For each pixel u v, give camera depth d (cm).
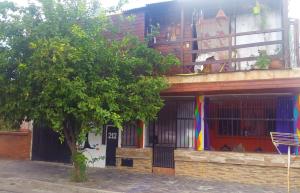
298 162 1105
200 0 1304
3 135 1775
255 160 1166
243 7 1322
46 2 1063
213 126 1345
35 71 982
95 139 1500
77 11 1089
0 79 1038
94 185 1106
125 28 1416
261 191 1040
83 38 1030
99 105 1016
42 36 1035
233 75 1163
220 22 1337
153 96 1172
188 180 1209
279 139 1034
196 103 1329
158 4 1353
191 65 1296
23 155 1711
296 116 1168
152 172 1362
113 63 1100
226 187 1097
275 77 1102
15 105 1053
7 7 1065
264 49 1262
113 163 1449
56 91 988
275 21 1289
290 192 1031
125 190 1037
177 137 1371
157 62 1244
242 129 1299
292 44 1209
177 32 1397
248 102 1273
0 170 1398
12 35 1059
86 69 1047
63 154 1600
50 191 1094
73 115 1070
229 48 1220
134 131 1436
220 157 1224
